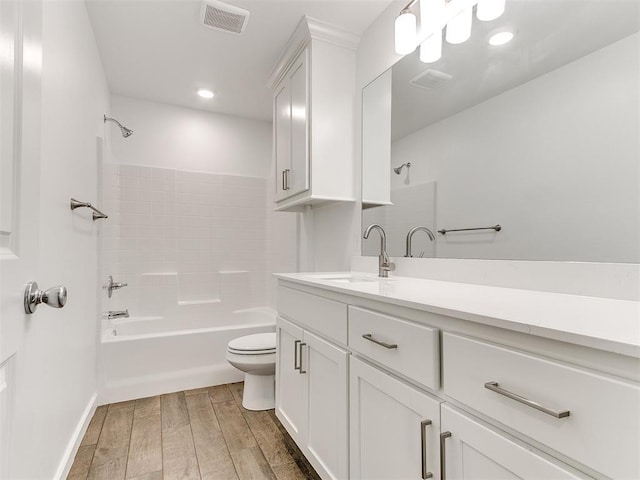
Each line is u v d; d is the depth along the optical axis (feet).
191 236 10.52
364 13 6.25
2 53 2.02
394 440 3.11
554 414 1.86
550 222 3.54
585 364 1.80
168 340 7.67
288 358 5.56
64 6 4.73
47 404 3.83
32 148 2.43
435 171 5.03
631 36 2.98
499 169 4.11
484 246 4.26
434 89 5.07
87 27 6.23
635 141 2.91
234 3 6.05
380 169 6.16
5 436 2.13
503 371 2.18
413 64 5.49
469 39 4.55
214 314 10.53
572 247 3.34
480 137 4.36
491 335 2.30
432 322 2.78
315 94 6.51
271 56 7.76
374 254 6.27
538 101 3.70
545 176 3.60
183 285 10.36
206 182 10.80
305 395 4.84
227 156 11.32
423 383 2.79
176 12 6.28
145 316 9.69
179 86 9.25
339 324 4.06
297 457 5.23
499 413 2.19
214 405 6.98
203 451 5.37
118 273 9.49
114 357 7.18
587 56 3.29
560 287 3.43
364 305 3.64
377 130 6.26
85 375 6.02
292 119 7.22
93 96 6.86
